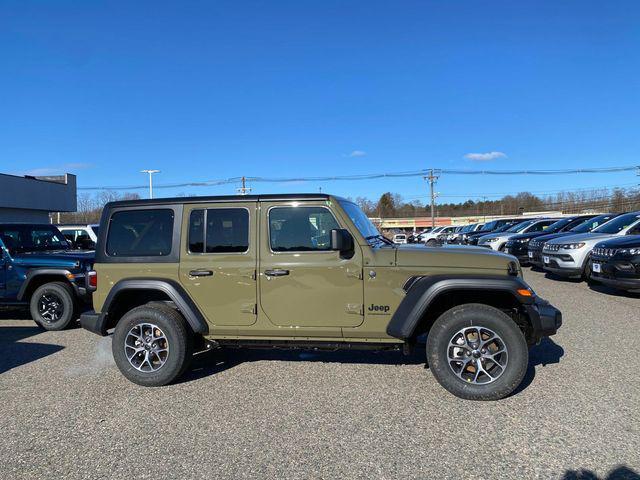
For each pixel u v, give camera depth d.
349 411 3.93
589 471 2.94
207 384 4.66
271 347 4.65
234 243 4.59
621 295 9.27
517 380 4.00
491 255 4.29
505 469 2.99
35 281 7.61
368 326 4.34
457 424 3.64
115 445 3.42
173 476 2.99
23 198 27.88
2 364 5.48
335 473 2.98
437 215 107.62
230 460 3.17
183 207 4.71
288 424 3.71
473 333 4.14
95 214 56.28
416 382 4.58
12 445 3.44
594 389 4.27
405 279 4.27
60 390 4.56
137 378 4.61
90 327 4.78
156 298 4.97
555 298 8.92
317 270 4.40
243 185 54.25
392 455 3.19
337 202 4.47
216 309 4.57
